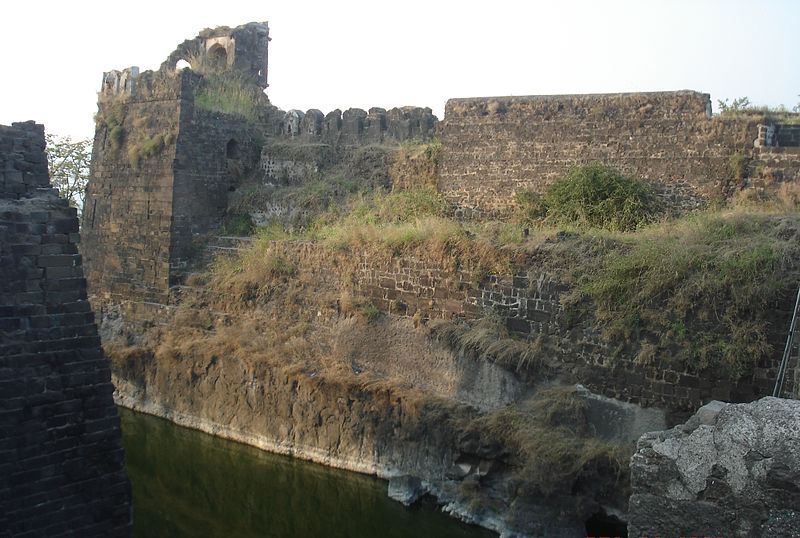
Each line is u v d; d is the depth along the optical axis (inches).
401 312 574.2
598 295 463.5
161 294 773.3
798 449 189.5
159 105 798.5
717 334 416.2
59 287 360.2
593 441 447.2
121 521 375.2
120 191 820.6
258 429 620.4
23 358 345.4
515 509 449.4
